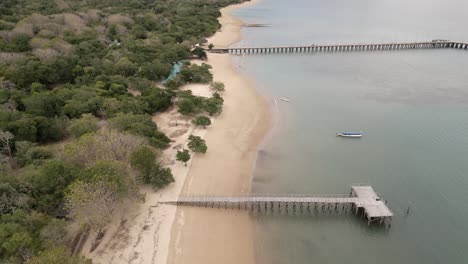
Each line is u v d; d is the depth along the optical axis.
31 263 34.50
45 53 96.38
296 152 68.62
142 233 47.19
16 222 40.69
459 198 56.41
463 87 101.25
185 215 51.25
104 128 63.69
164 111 81.69
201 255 45.16
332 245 48.28
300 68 119.25
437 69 118.81
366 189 55.88
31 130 61.56
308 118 82.19
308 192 57.41
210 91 92.69
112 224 48.03
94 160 52.59
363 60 130.00
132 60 103.75
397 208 54.28
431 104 89.56
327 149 69.75
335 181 60.22
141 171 53.47
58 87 85.12
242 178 60.25
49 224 41.34
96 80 88.81
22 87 81.62
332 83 104.62
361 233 50.28
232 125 77.19
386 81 106.56
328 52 142.12
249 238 48.94
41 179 47.22
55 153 57.22
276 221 52.19
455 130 76.69
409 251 47.28
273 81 105.69
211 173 60.62
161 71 98.56
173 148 66.19
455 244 48.28
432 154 67.94
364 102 91.00
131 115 69.00
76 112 72.44
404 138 73.69
